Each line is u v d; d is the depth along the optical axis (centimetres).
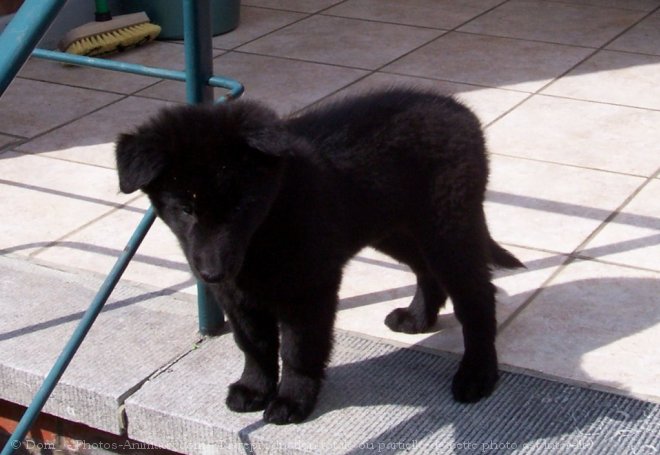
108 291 166
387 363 178
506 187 222
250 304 168
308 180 163
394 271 201
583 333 184
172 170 155
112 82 273
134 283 198
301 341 168
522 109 253
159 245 209
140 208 220
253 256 162
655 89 262
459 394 171
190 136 156
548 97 258
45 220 217
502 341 182
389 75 271
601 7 317
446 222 173
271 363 172
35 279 199
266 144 154
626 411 169
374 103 175
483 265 176
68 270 202
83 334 166
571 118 248
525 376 175
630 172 227
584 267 199
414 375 176
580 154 234
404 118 173
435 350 181
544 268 199
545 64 276
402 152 171
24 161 237
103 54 285
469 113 176
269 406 170
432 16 312
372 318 189
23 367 179
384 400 172
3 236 212
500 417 168
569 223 211
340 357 179
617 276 196
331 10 319
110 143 243
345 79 269
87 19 300
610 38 293
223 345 183
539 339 183
